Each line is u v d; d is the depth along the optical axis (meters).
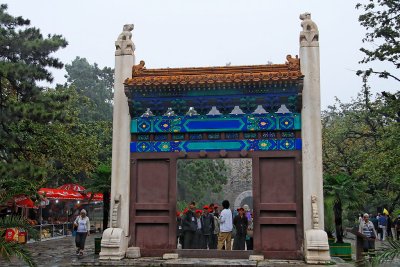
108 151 42.53
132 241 16.55
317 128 16.05
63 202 38.09
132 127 17.23
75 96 32.88
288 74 15.94
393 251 10.73
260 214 16.11
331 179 19.77
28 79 21.69
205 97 16.75
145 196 16.86
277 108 16.59
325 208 19.02
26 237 26.92
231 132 16.77
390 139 24.38
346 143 36.62
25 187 17.23
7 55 22.69
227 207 18.14
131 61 17.55
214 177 41.84
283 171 16.33
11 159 22.03
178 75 17.28
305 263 14.92
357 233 17.86
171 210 16.58
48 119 21.02
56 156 28.61
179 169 41.66
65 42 23.34
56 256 20.22
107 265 15.29
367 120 33.75
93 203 40.88
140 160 17.11
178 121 17.02
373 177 25.41
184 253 16.25
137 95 17.02
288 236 15.88
